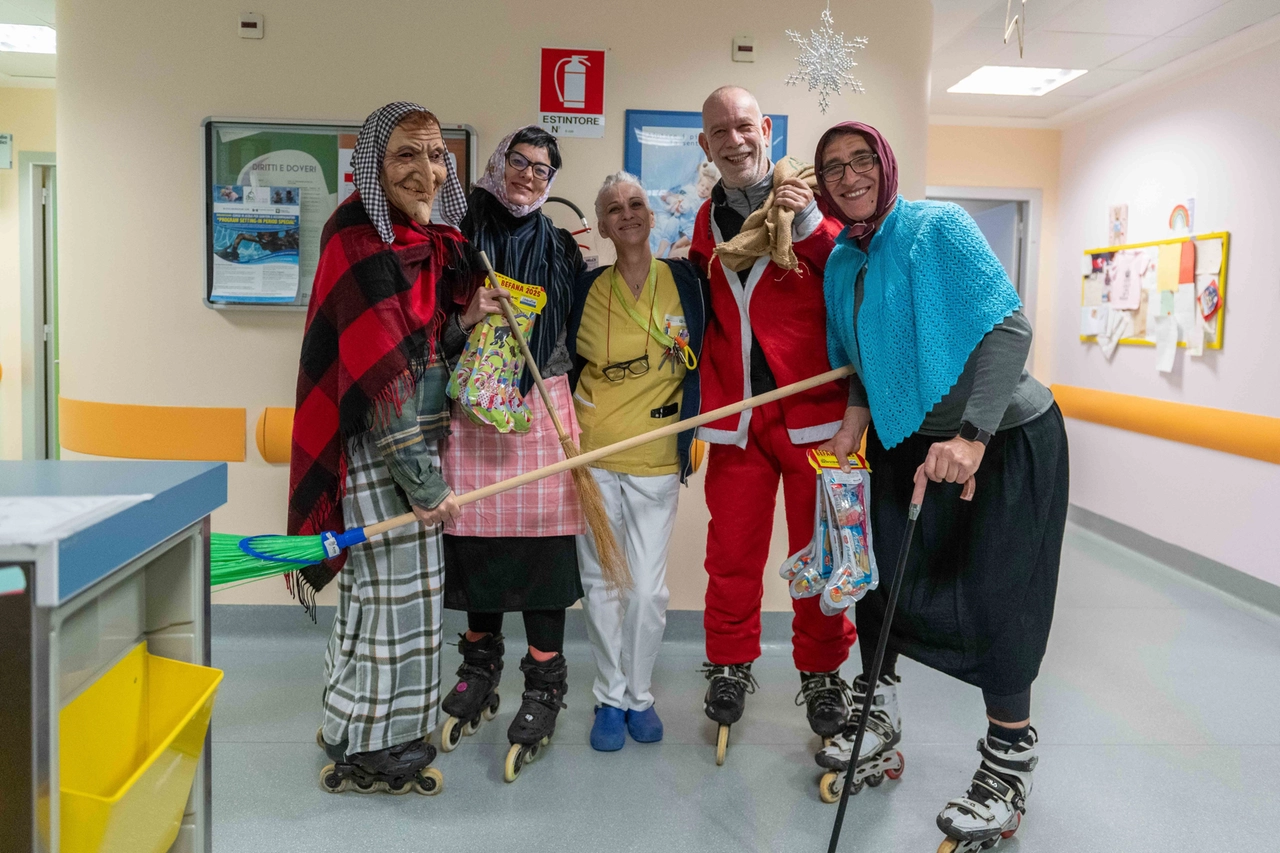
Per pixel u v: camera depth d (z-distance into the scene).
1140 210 4.82
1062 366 5.67
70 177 3.03
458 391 2.02
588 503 2.12
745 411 2.24
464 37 2.93
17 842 0.79
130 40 2.92
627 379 2.27
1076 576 4.32
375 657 2.00
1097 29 3.79
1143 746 2.45
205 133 2.91
